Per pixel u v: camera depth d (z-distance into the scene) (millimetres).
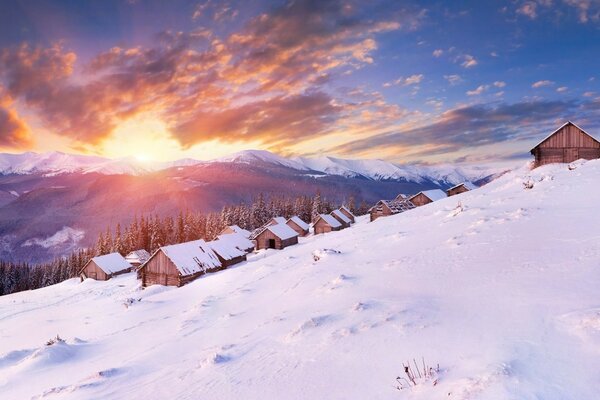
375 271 13633
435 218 23875
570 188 20234
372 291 11078
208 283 28453
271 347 8453
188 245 47594
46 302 44844
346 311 9508
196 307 17453
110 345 13945
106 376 8984
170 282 43781
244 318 12820
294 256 27938
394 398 4848
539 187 23359
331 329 8391
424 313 7887
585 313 5789
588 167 27656
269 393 5969
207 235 110938
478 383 4355
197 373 7746
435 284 10023
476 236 14523
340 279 13367
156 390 7266
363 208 148625
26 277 111938
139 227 112438
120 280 61062
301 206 132625
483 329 6340
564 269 8461
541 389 4059
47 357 12477
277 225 67125
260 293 16938
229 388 6535
